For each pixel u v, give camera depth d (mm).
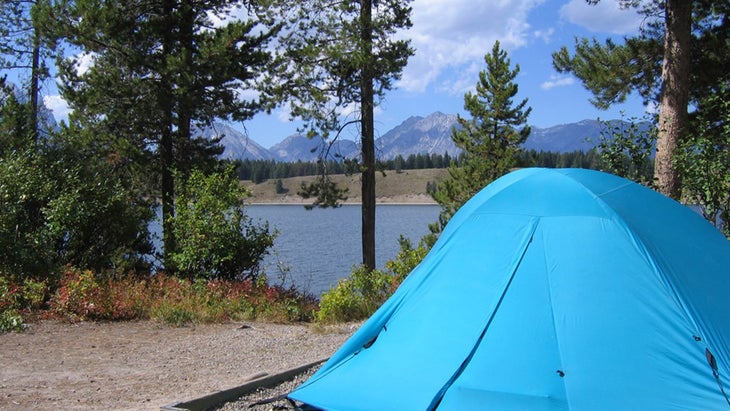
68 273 10938
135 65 15828
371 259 18156
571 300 4742
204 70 15820
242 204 13859
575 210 5254
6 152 12797
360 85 17531
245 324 10000
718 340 4555
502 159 24109
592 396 4305
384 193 114062
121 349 7777
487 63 25719
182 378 6488
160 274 12695
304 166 117438
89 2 14961
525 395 4410
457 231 5633
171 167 16594
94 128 16656
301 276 24922
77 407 5305
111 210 12758
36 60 18656
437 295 5293
